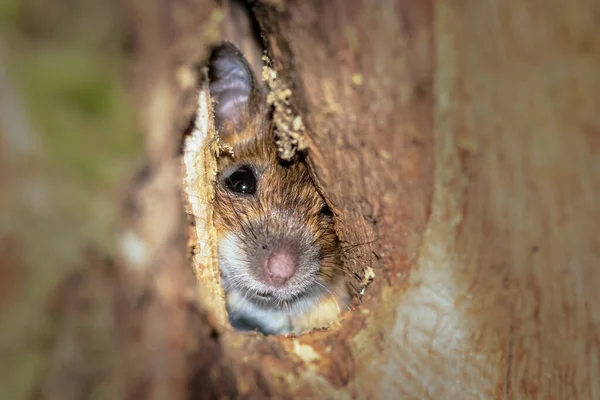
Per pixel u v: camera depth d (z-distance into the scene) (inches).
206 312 10.0
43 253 7.8
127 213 8.5
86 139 8.3
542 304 9.9
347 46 10.0
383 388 10.1
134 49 8.6
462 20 9.3
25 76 8.0
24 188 7.8
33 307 7.8
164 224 9.0
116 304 8.3
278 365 10.0
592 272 9.6
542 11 8.9
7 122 7.8
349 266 16.3
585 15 8.7
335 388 10.0
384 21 9.7
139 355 8.4
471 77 9.4
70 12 8.2
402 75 9.8
